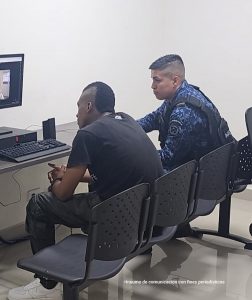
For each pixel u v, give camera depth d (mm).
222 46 4371
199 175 2598
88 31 3881
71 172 2289
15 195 3469
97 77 4051
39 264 2057
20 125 3430
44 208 2529
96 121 2320
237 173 3234
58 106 3717
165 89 3090
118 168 2264
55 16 3562
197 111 3010
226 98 4438
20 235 3438
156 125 3348
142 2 4387
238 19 4242
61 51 3662
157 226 2389
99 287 2734
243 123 4383
